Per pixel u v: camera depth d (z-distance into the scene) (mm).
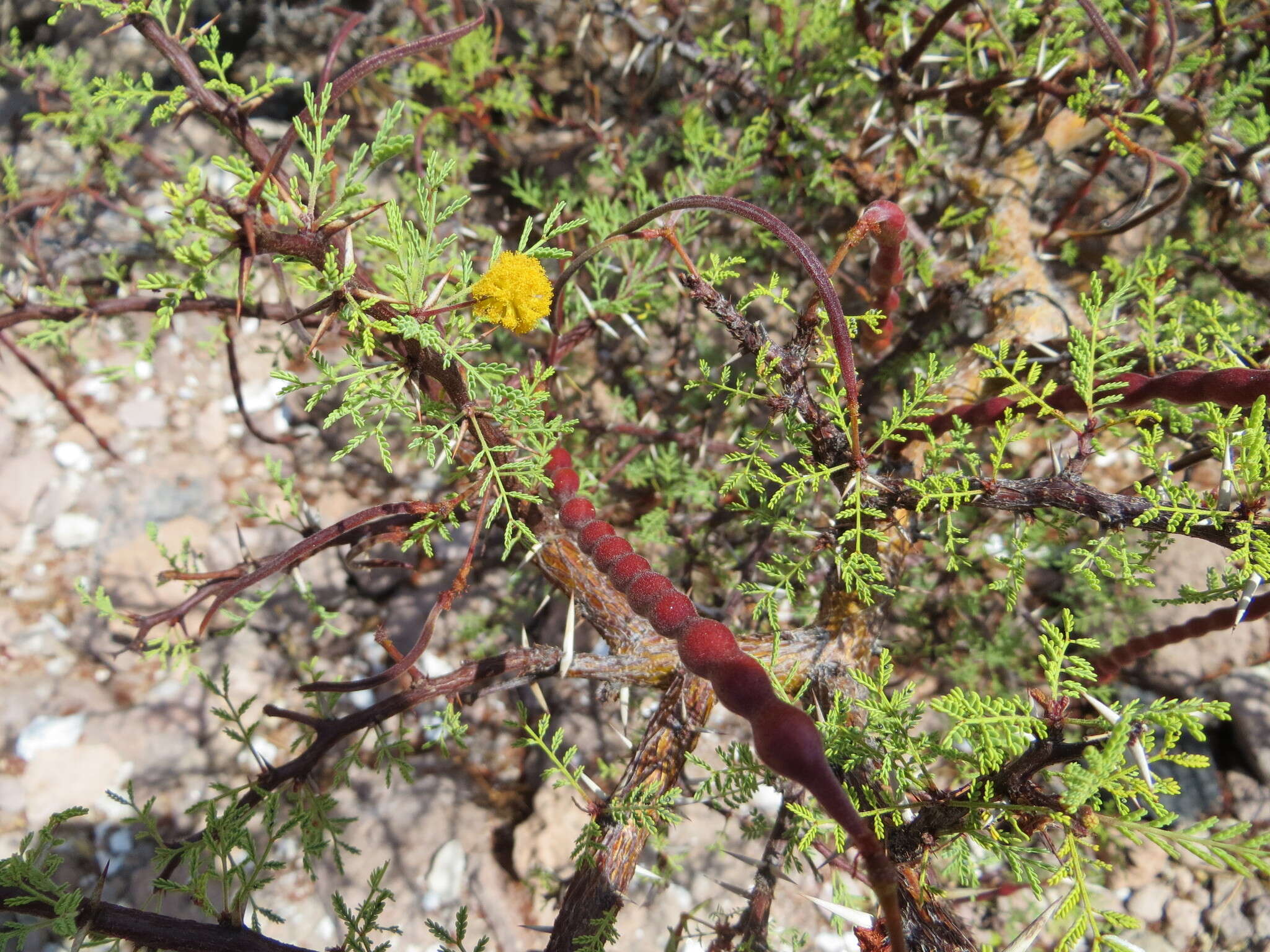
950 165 2820
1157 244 3301
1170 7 2250
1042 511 2146
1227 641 3061
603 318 2590
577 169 3875
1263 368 1637
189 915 2822
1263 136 2641
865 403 2875
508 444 1755
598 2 3160
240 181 1450
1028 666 3076
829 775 1003
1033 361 1942
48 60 3250
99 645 3287
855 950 2764
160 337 3756
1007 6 2955
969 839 1604
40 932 2715
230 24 4020
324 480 3680
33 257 3123
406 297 1477
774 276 1741
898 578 2100
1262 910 2818
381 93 3965
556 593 3328
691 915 2271
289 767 2020
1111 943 1270
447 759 3174
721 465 3230
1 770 3049
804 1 3258
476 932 2838
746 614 2791
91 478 3572
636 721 3010
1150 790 1287
